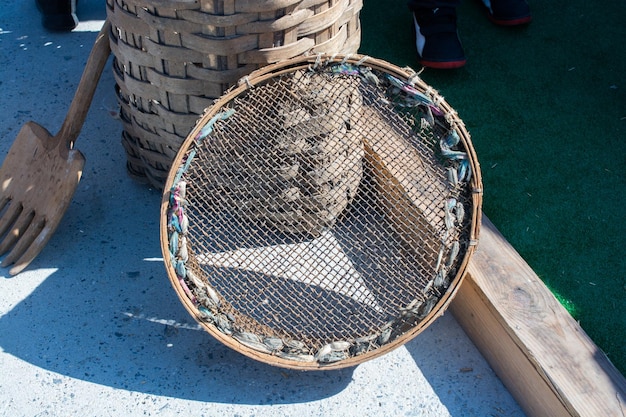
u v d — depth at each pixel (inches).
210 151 61.9
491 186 73.7
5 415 56.2
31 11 101.6
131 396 57.7
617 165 75.7
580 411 50.8
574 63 88.9
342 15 61.7
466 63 89.1
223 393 58.2
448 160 58.2
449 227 56.5
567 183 73.9
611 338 60.0
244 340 55.5
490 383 59.5
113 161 79.2
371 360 58.7
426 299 56.8
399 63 89.3
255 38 57.4
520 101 83.6
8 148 80.0
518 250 67.6
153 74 61.0
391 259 65.5
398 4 99.3
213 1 54.7
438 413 57.1
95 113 84.9
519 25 94.7
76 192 75.4
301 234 67.7
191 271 56.0
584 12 97.0
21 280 66.6
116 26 61.6
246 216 65.3
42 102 86.3
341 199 67.5
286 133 62.4
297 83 59.0
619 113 81.9
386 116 65.7
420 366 60.5
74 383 58.5
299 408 57.2
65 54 93.9
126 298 65.3
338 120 63.3
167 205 55.2
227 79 59.5
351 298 62.9
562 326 56.0
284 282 65.6
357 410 57.1
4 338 61.7
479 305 59.7
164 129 65.3
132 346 61.4
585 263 66.2
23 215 68.7
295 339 59.2
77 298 65.2
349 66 57.0
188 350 61.3
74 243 70.2
